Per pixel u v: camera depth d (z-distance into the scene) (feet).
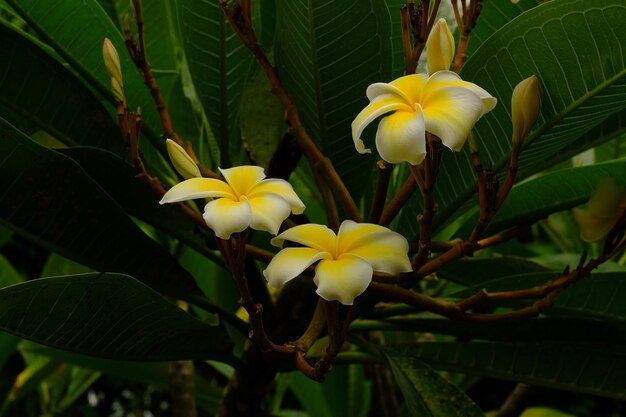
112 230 2.41
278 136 2.72
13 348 3.64
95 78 2.66
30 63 2.51
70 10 2.54
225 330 2.48
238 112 2.74
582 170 2.53
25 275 10.41
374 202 2.17
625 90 2.15
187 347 2.48
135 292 2.21
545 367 2.68
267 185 1.87
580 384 2.67
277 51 2.46
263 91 2.72
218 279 3.67
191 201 2.64
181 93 3.09
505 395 7.97
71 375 4.76
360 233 1.88
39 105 2.57
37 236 2.38
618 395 2.64
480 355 2.74
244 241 1.86
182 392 3.13
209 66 2.63
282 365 2.59
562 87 2.19
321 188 2.29
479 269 2.97
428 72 1.97
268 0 2.76
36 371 3.95
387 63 2.38
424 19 2.05
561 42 2.14
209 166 2.85
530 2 2.60
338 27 2.31
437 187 2.43
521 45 2.18
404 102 1.80
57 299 2.16
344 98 2.41
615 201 2.01
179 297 2.56
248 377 2.63
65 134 2.62
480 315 2.16
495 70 2.23
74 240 2.41
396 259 1.84
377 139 1.75
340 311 2.34
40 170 2.29
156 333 2.37
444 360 2.77
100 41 2.61
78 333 2.27
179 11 2.57
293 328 2.54
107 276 2.15
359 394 4.10
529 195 2.62
